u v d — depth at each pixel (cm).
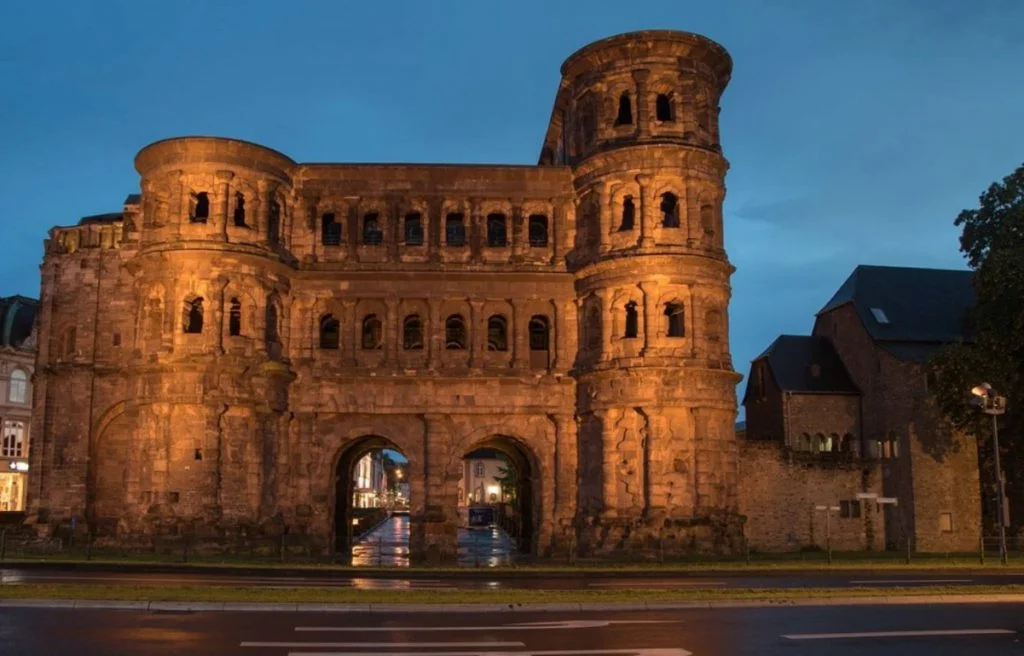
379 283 6419
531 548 6294
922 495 6956
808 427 7500
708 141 6366
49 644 2123
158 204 6150
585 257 6362
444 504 6216
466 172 6581
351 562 5322
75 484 6544
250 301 6025
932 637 2314
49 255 6856
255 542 5794
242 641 2197
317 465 6266
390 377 6288
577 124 6644
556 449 6350
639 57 6306
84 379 6650
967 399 6312
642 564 5156
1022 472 6919
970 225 6856
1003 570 4641
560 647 2166
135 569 4416
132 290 6738
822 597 3000
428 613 2720
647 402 5881
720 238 6259
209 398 5791
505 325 6638
